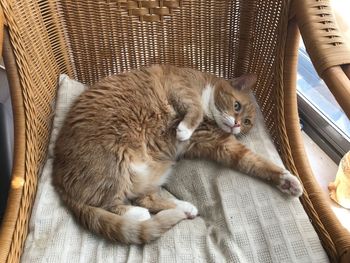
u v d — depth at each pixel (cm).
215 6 154
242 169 138
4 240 108
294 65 140
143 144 141
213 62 170
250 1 151
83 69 166
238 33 160
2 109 148
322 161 184
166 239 121
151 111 145
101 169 129
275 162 138
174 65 166
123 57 165
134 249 120
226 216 125
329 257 113
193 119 146
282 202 126
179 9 155
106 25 156
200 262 115
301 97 189
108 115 137
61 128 140
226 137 149
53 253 115
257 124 154
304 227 118
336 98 97
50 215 123
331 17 115
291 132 140
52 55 151
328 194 172
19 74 128
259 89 162
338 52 104
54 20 149
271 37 146
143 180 137
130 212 128
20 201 118
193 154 150
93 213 123
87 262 116
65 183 129
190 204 133
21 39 128
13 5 125
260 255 116
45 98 144
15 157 125
